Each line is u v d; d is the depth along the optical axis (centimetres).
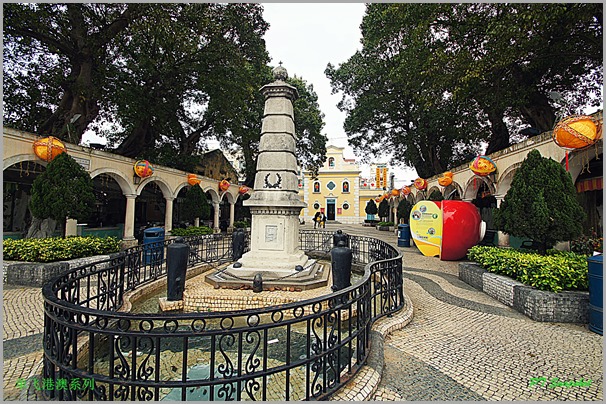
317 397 255
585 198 1007
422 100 1211
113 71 1345
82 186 832
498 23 801
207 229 1703
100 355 378
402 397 283
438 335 428
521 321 484
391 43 1435
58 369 253
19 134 783
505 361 353
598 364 346
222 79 1515
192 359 368
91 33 1237
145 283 650
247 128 2123
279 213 654
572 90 1268
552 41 940
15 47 1177
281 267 630
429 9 960
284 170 666
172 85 1597
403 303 518
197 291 567
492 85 1098
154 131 1780
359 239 1049
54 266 659
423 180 1745
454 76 990
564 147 628
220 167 2462
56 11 1123
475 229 1059
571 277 500
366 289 353
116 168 1133
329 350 269
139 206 1866
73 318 245
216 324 488
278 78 700
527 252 680
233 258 907
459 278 798
